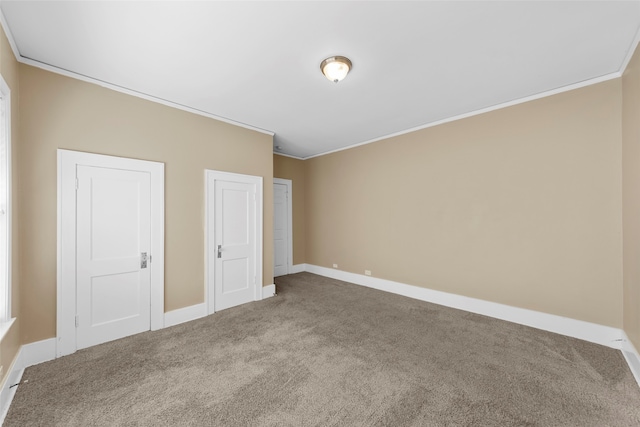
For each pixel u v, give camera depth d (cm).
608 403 178
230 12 176
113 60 232
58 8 172
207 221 346
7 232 193
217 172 359
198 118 342
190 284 331
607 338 259
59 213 242
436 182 388
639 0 168
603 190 263
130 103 286
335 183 535
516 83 277
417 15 181
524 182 311
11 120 205
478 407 175
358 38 205
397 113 356
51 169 239
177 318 318
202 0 166
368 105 329
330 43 211
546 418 165
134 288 287
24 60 227
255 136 405
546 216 296
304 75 259
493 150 333
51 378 208
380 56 228
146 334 286
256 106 330
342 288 465
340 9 175
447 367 222
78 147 254
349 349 253
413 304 382
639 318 209
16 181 216
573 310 279
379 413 170
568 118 282
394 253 441
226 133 371
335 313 347
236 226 381
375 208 468
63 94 246
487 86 283
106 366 224
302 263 596
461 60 235
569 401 180
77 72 251
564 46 216
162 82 271
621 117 254
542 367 221
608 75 259
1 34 180
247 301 392
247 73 255
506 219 324
